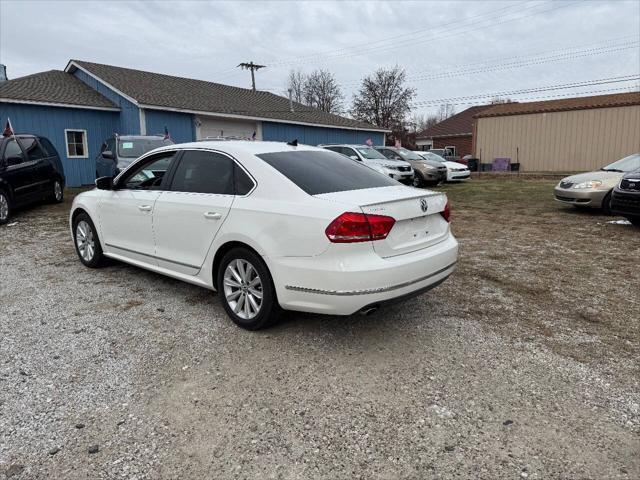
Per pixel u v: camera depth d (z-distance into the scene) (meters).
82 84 18.97
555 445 2.39
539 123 26.19
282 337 3.66
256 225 3.54
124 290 4.82
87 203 5.39
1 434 2.50
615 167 10.15
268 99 25.84
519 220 9.19
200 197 4.03
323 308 3.27
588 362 3.24
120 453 2.36
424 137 40.19
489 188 16.66
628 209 7.96
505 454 2.33
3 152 9.09
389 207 3.30
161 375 3.10
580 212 10.14
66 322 3.99
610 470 2.21
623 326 3.85
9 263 5.94
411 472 2.22
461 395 2.84
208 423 2.59
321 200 3.32
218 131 20.02
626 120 23.45
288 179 3.58
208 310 4.25
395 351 3.42
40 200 10.63
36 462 2.29
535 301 4.44
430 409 2.70
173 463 2.29
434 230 3.78
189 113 18.62
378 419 2.62
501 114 27.47
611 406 2.72
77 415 2.66
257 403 2.78
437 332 3.73
